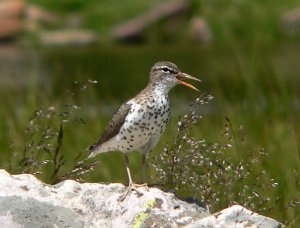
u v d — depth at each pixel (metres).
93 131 14.70
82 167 10.91
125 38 43.66
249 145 12.63
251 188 10.69
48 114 12.45
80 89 13.96
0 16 44.09
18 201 8.80
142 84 28.94
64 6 47.06
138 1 45.72
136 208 8.77
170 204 8.84
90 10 46.25
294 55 33.22
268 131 13.59
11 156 12.88
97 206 8.93
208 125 14.73
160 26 43.47
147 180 12.16
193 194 10.20
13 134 14.07
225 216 8.64
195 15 43.06
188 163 9.84
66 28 45.38
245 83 16.53
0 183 9.01
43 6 47.22
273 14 40.56
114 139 9.92
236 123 13.88
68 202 8.98
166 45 41.97
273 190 11.59
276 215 11.29
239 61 17.48
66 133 14.38
